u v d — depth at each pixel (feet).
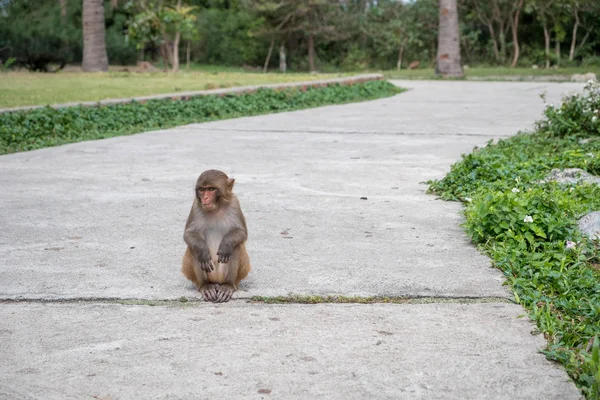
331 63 137.90
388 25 129.80
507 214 14.10
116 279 12.14
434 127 33.91
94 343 9.57
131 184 20.10
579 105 28.63
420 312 10.68
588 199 16.49
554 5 112.57
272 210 17.07
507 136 30.48
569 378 8.54
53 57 90.84
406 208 17.33
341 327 10.11
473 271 12.51
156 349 9.38
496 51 122.01
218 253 10.80
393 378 8.54
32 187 19.69
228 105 40.91
